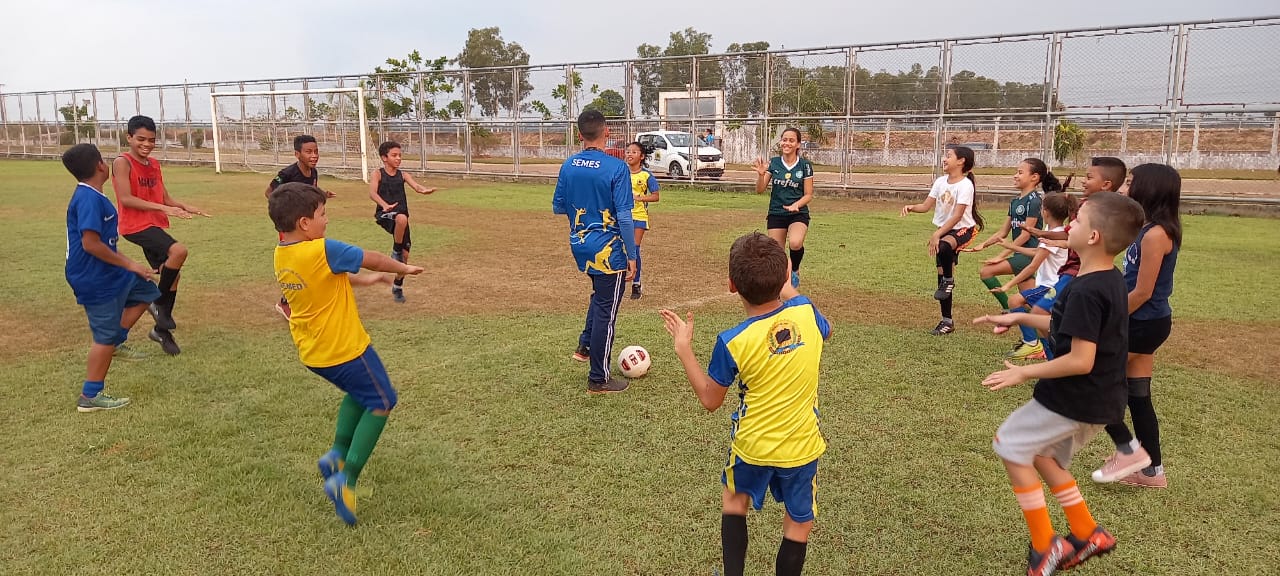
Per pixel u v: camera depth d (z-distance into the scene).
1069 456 3.06
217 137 28.95
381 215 8.16
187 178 25.78
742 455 2.74
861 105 19.59
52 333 6.74
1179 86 15.93
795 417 2.70
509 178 25.19
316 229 3.45
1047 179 6.17
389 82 27.56
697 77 21.89
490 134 26.67
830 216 15.53
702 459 4.16
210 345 6.38
